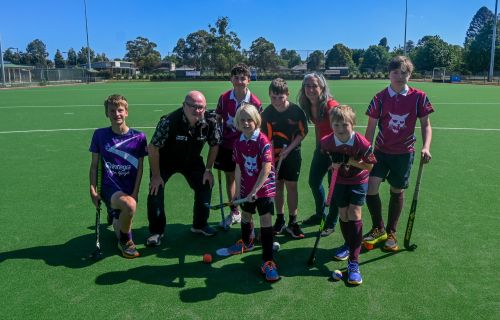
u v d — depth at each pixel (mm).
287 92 4070
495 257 3729
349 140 3418
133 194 4082
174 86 35625
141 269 3600
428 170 6566
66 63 108938
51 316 2918
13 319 2883
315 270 3568
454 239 4105
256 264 3693
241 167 3727
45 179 6195
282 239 4234
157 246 4070
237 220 4699
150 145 4039
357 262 3396
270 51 71062
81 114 13914
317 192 4441
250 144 3582
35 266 3633
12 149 8242
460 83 43250
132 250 3828
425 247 3947
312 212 4949
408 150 3848
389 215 3971
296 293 3197
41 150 8156
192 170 4344
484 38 56250
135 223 4652
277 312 2949
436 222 4523
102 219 4707
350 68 73000
